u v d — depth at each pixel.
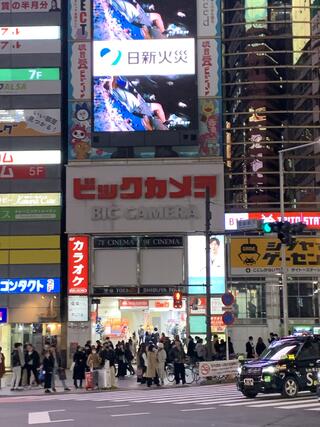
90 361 28.27
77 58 44.62
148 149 44.12
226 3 46.72
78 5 44.94
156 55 44.31
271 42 46.34
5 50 45.16
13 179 44.03
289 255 43.25
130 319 43.66
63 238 43.84
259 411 16.77
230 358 34.91
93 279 42.91
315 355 21.05
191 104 44.00
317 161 45.81
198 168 43.50
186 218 43.09
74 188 43.47
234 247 43.38
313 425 13.77
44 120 44.47
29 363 28.27
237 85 45.69
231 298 29.61
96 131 43.81
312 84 46.25
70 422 15.35
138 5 44.72
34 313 42.97
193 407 18.48
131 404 20.05
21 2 45.59
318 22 46.62
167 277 42.81
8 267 43.31
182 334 42.78
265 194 45.00
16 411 18.70
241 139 45.47
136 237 43.28
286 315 33.16
